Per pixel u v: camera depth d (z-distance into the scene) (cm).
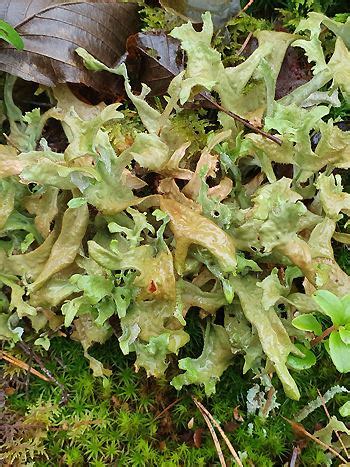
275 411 17
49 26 17
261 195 14
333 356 13
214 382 15
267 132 16
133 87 18
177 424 16
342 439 16
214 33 18
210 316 16
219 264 14
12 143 17
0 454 15
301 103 17
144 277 14
